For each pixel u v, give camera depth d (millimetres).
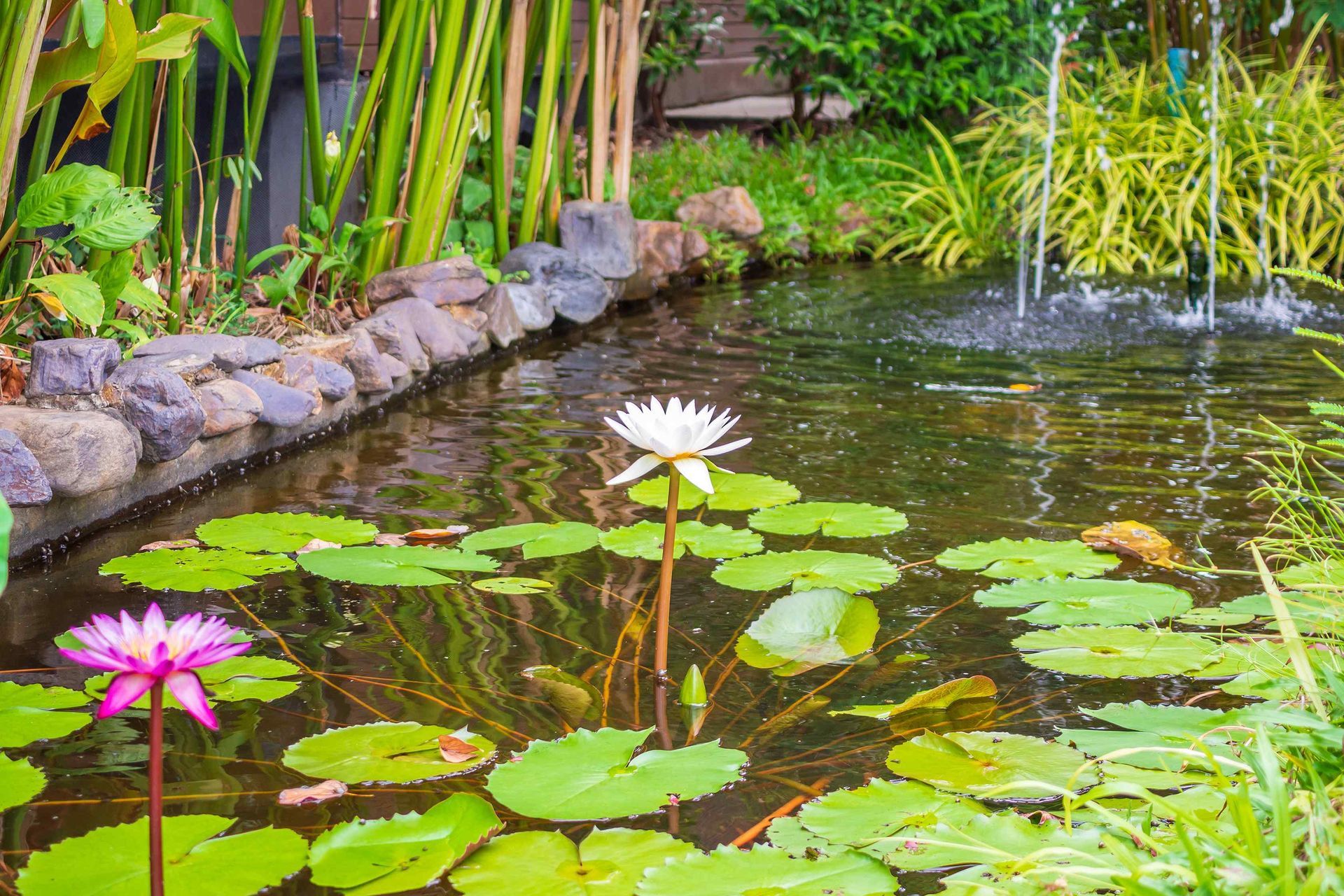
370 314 4215
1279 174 6992
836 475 3062
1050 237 7223
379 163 4270
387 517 2715
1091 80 8391
